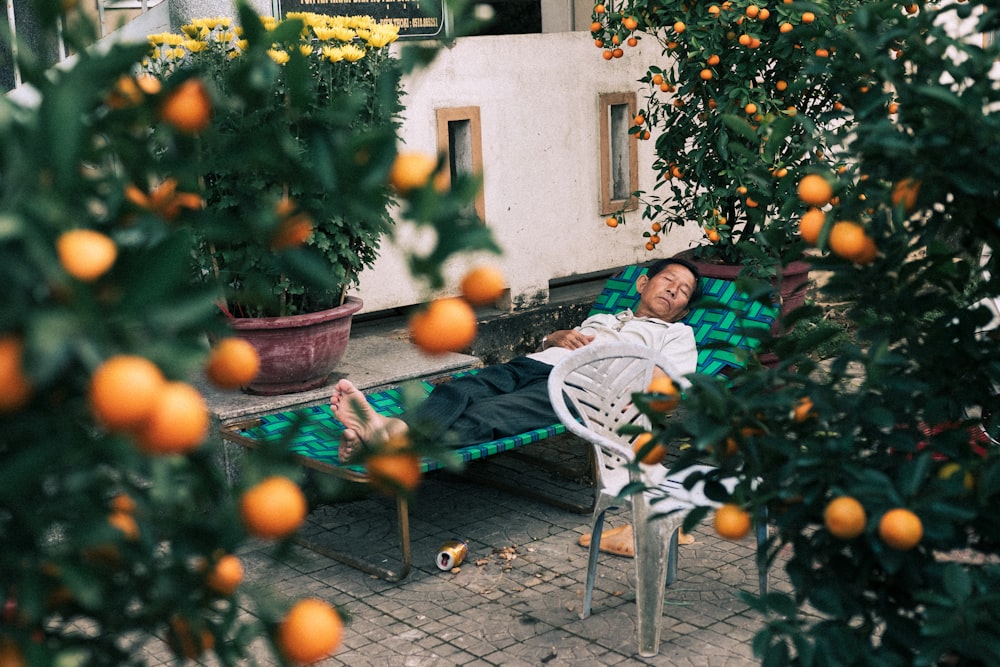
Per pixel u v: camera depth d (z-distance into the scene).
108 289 1.02
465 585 4.55
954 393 2.06
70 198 1.06
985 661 1.72
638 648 3.93
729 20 6.05
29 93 3.73
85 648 1.36
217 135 1.24
